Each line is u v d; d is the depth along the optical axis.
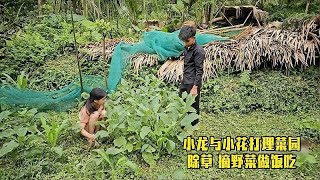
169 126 4.32
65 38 7.08
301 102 5.43
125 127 4.46
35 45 6.97
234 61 6.00
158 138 4.34
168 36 6.16
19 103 5.36
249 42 5.99
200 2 7.43
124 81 5.35
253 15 7.39
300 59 5.80
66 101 5.50
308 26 6.03
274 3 8.06
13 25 8.04
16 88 5.69
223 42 6.27
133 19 7.84
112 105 4.78
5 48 6.80
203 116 5.30
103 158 4.02
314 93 5.55
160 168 4.16
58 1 8.23
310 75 5.83
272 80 5.77
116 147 4.38
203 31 6.99
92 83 5.81
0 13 8.34
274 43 5.93
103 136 4.22
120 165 4.04
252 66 5.94
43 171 4.09
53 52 6.88
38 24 7.76
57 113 5.36
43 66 6.55
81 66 6.45
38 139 4.44
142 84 5.88
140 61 6.18
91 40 7.13
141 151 4.25
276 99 5.50
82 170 4.05
